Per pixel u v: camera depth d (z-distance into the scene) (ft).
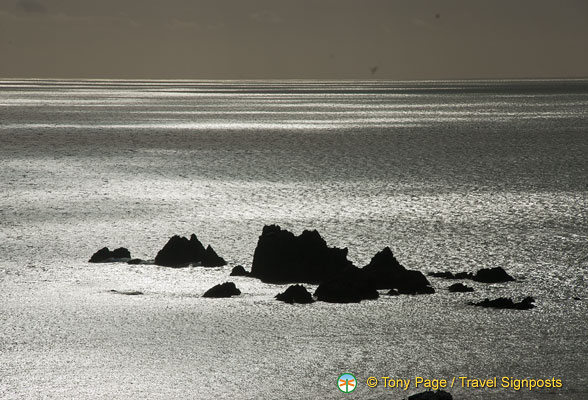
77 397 131.75
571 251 239.09
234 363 146.20
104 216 294.05
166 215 295.89
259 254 208.64
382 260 201.98
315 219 288.10
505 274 206.90
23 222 282.36
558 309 179.83
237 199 332.80
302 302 184.75
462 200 330.75
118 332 162.71
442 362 147.23
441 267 221.87
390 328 165.89
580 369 144.05
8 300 185.47
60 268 216.74
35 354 150.20
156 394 132.98
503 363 146.92
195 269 216.54
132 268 217.15
